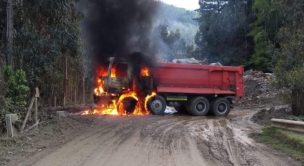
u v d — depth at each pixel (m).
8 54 19.00
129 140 15.55
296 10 32.09
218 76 28.89
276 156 13.13
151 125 20.42
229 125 21.72
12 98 17.48
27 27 20.27
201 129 19.59
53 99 24.83
